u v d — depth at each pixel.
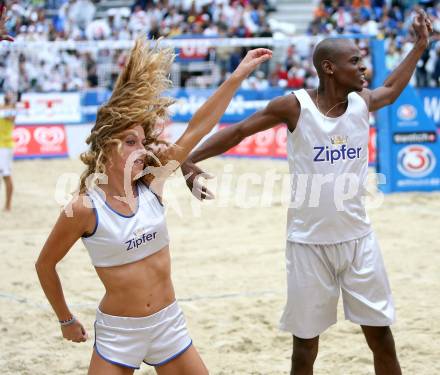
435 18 42.22
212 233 19.92
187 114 33.88
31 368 10.51
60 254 6.83
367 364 10.47
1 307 13.41
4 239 19.39
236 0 45.97
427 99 31.31
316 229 8.23
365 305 8.27
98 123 6.86
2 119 22.69
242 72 7.25
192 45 26.30
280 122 8.36
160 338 7.02
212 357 10.91
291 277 8.41
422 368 10.25
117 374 6.89
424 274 15.08
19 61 37.34
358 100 8.32
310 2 49.94
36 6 45.72
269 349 11.25
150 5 46.38
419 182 25.30
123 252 6.79
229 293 14.08
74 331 7.22
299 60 39.88
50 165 32.88
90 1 47.25
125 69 6.91
